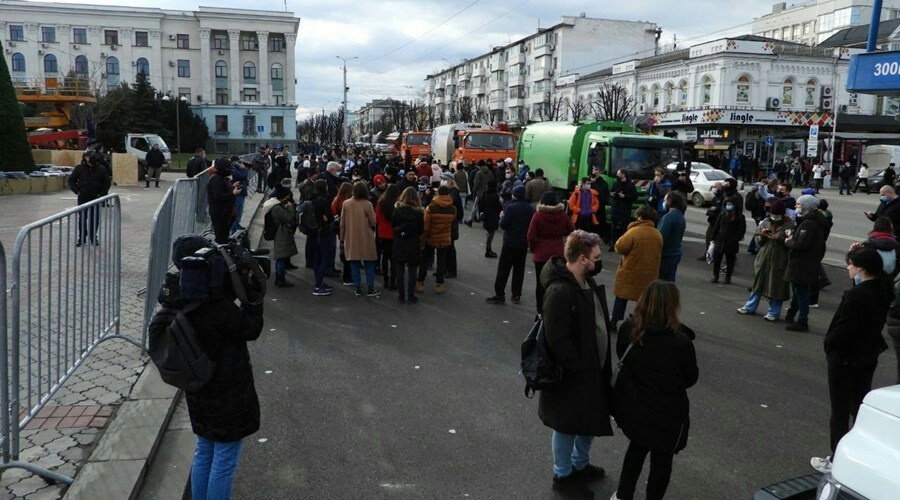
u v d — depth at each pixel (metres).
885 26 52.97
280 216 10.14
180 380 3.35
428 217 9.81
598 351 4.18
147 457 4.36
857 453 2.33
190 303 3.39
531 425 5.36
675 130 49.38
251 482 4.41
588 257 4.25
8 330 4.18
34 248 4.30
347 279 10.67
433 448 4.93
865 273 4.71
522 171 20.30
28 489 3.95
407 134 43.88
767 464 4.80
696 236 17.61
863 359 4.69
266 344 7.39
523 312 9.05
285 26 73.88
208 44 72.50
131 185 27.81
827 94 46.94
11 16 69.69
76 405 5.18
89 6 70.81
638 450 3.98
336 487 4.36
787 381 6.56
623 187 14.46
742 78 45.22
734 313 9.37
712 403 5.95
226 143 73.69
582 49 72.12
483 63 94.06
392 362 6.85
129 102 55.97
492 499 4.25
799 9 78.69
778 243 8.81
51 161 32.44
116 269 6.31
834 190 37.91
